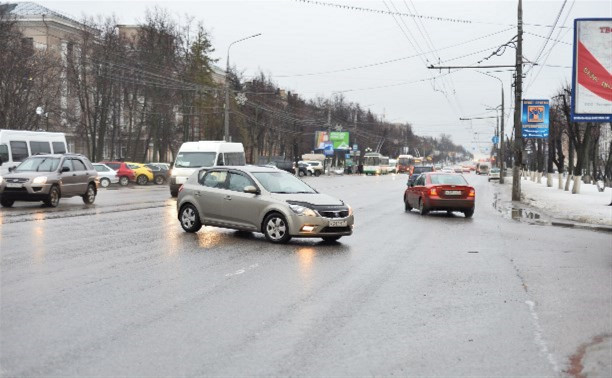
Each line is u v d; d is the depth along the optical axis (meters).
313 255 11.62
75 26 61.06
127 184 41.38
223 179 14.11
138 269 9.68
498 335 6.41
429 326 6.72
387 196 33.31
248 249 12.08
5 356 5.43
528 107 33.56
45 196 20.11
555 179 73.00
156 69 56.16
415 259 11.51
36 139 26.39
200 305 7.43
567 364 5.52
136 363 5.33
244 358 5.52
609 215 21.67
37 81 47.50
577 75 21.12
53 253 11.02
